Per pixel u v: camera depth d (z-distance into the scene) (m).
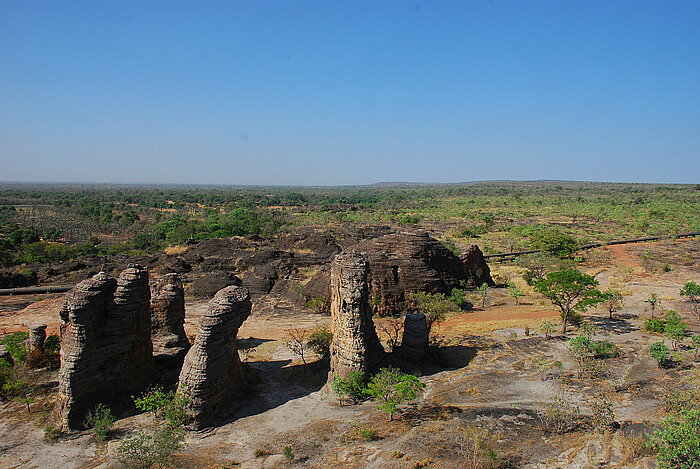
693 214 158.88
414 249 59.72
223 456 23.83
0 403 31.22
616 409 26.19
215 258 79.06
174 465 22.83
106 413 26.94
